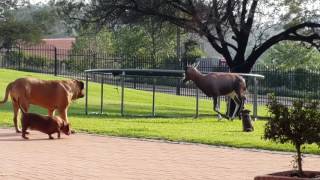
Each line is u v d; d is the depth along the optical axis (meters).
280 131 8.93
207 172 11.16
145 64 45.50
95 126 19.28
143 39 64.19
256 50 32.56
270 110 9.05
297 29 32.47
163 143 15.55
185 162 12.39
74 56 52.28
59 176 10.51
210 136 16.81
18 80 16.97
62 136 16.70
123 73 25.86
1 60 55.53
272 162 12.46
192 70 23.75
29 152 13.48
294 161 10.39
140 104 34.66
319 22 32.09
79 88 17.66
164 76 25.81
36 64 53.91
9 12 74.44
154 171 11.23
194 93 47.31
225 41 31.92
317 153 13.77
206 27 30.52
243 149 14.50
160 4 30.56
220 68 41.59
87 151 13.86
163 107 33.50
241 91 23.72
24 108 16.95
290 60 52.62
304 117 8.82
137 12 31.45
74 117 23.14
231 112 26.59
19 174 10.63
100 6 32.06
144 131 17.95
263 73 42.00
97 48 72.81
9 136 16.47
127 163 12.16
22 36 73.12
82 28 34.66
